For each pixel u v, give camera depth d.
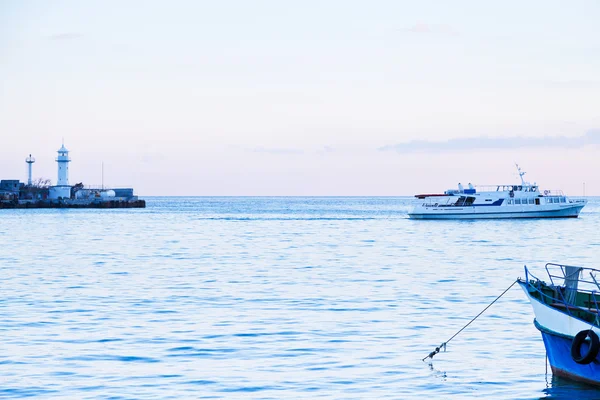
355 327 60.16
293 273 99.75
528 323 61.47
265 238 179.12
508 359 50.03
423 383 44.72
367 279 92.69
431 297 76.19
